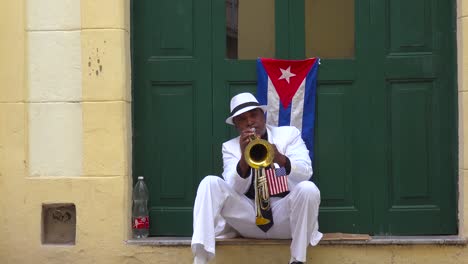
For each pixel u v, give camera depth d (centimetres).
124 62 563
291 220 510
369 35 577
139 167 586
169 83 587
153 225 586
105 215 559
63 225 575
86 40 562
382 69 576
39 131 568
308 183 502
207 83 586
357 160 577
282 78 579
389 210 575
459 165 558
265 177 517
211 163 584
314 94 578
